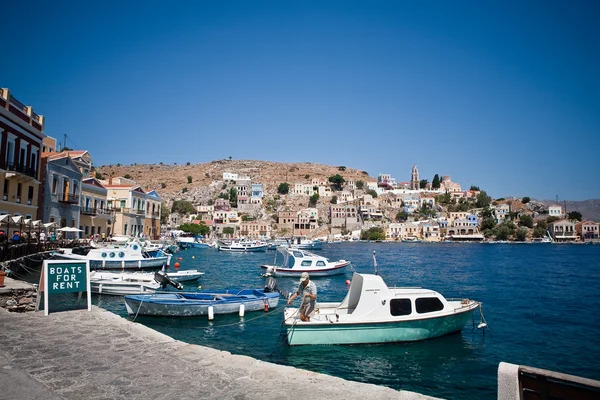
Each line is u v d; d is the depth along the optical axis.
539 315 26.22
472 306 19.91
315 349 16.84
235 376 8.88
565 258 88.81
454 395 13.47
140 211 87.94
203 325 21.02
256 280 41.59
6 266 28.56
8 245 31.58
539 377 5.29
